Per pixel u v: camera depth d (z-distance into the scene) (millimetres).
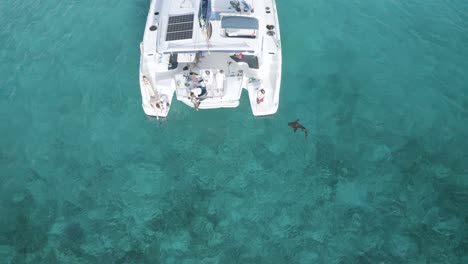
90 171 10938
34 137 11750
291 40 14234
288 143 11453
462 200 10328
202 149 11328
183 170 10922
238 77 10859
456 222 9914
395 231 9766
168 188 10578
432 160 11148
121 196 10453
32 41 14438
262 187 10578
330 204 10250
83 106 12398
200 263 9367
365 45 14109
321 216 10039
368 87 12898
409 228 9820
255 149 11328
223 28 10531
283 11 15227
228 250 9539
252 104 11094
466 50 13945
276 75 11023
